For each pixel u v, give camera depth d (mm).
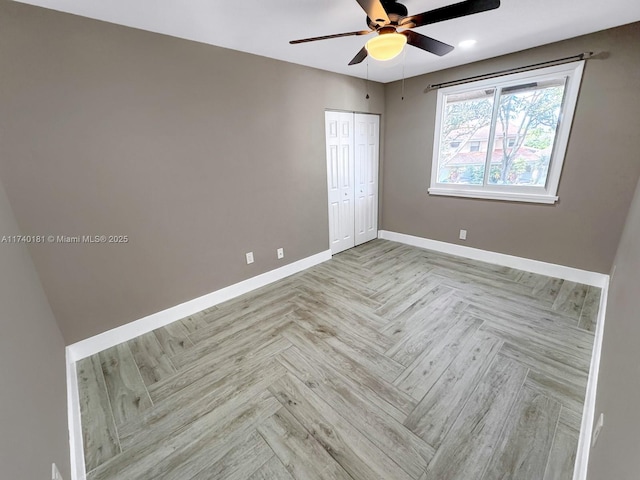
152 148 2217
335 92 3488
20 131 1705
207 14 1869
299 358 2045
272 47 2500
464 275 3258
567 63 2629
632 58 2348
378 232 4723
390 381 1812
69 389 1719
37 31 1680
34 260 1840
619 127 2500
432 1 1827
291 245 3432
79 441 1477
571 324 2285
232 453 1419
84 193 1974
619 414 885
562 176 2875
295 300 2859
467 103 3451
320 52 2654
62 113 1821
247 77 2666
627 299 1362
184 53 2258
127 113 2061
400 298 2811
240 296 2990
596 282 2857
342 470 1322
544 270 3170
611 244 2717
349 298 2857
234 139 2686
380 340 2203
